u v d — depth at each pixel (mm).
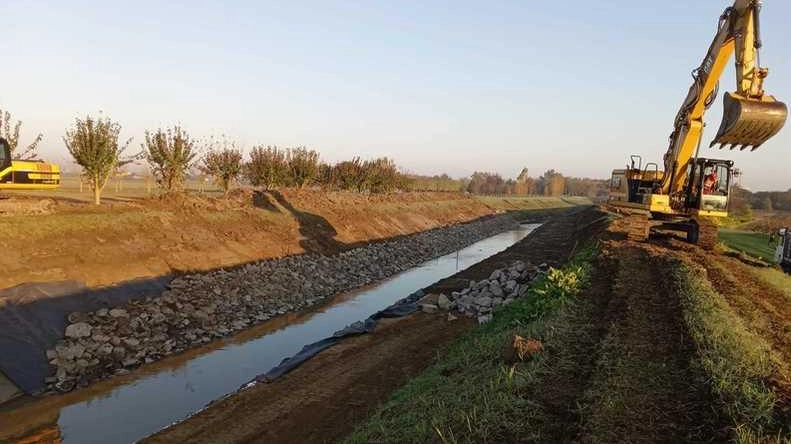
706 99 17812
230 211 25750
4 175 17359
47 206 17719
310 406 9977
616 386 6676
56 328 13102
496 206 81625
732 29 15492
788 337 8891
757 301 11266
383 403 9758
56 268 15086
